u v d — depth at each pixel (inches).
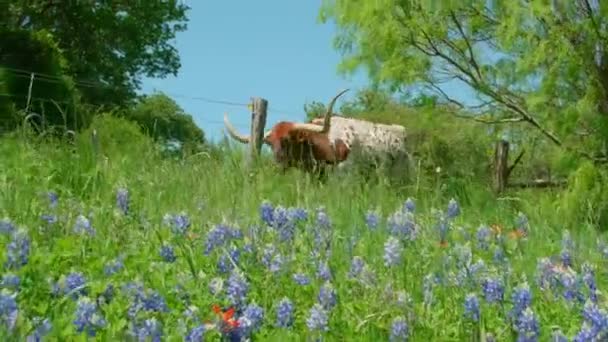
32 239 224.5
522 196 581.0
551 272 220.4
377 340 171.0
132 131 594.6
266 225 253.0
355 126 647.1
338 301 187.2
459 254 229.0
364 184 411.8
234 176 392.2
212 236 222.1
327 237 243.0
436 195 380.5
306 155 627.5
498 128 670.5
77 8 1254.3
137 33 1285.7
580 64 589.6
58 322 157.3
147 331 154.6
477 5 626.8
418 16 639.8
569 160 592.7
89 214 266.5
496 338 176.4
